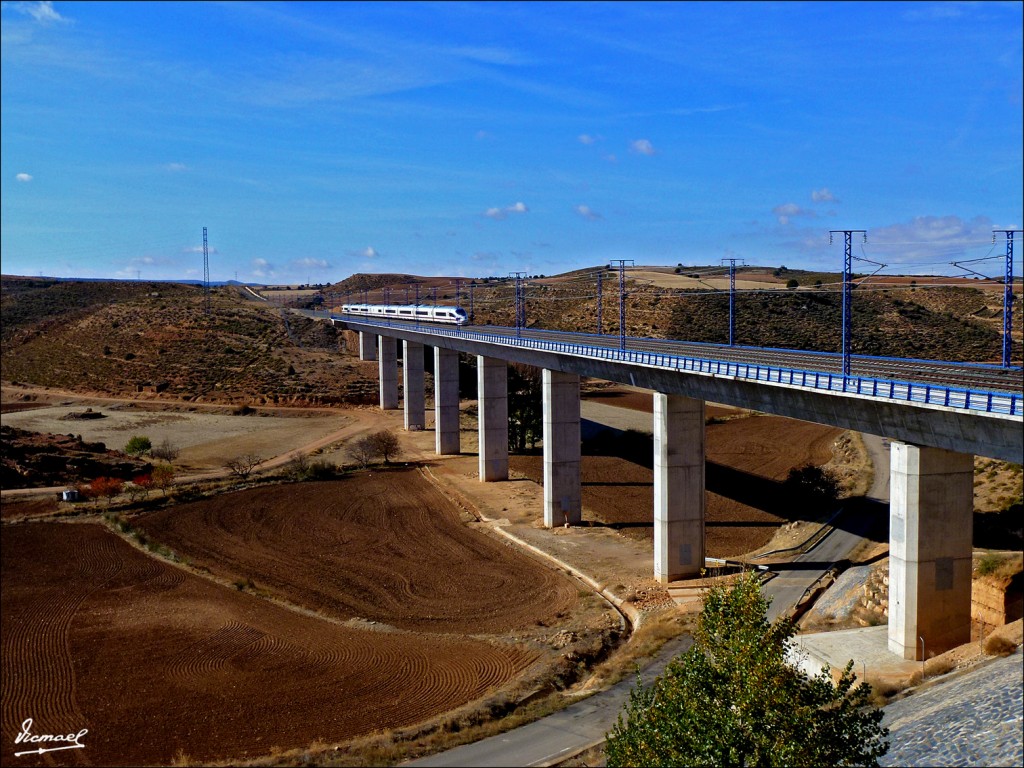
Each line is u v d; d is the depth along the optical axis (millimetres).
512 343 70938
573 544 59500
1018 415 29203
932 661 33781
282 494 75938
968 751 26562
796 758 19484
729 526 61781
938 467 35031
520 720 32031
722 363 45125
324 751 30219
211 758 30719
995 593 35719
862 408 37562
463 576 53469
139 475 82875
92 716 34438
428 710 34406
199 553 58469
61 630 44156
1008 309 38781
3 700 36156
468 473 84750
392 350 128125
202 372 149875
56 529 63969
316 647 41656
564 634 42781
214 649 41406
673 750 20547
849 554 51250
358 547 60000
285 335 172625
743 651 20906
